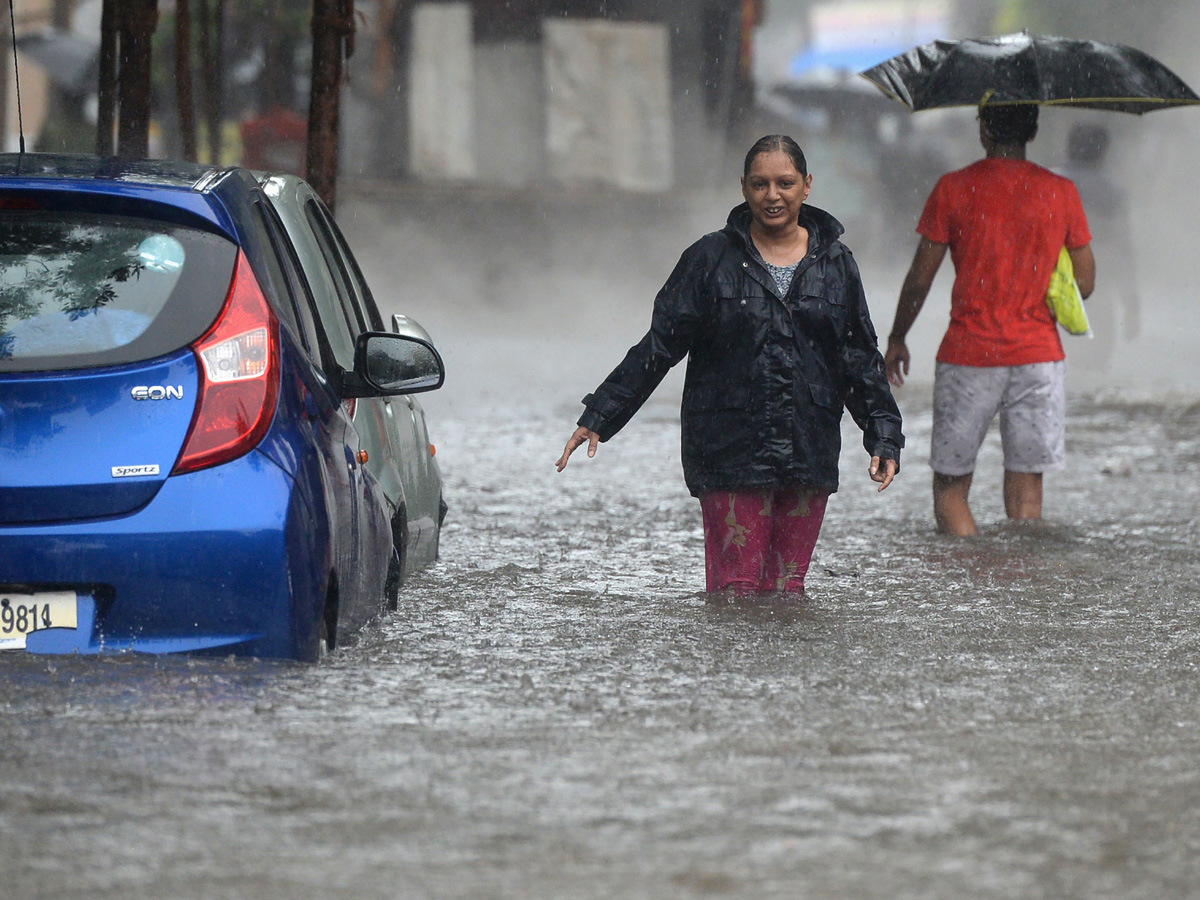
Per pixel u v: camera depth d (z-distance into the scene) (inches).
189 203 658.2
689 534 1112.8
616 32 3038.9
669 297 858.8
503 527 1130.0
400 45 2977.4
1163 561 1012.5
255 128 2930.6
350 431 738.2
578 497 1280.8
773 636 767.1
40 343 636.1
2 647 625.0
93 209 658.2
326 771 532.1
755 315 850.8
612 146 3041.3
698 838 476.1
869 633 779.4
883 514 1221.7
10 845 464.4
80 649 625.3
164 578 623.8
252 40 3171.8
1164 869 455.8
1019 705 639.8
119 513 625.3
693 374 872.3
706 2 3088.1
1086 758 563.2
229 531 626.5
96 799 501.0
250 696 606.5
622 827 485.1
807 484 863.1
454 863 455.5
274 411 645.9
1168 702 650.8
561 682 661.9
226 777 523.5
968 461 1131.3
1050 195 1125.1
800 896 433.1
